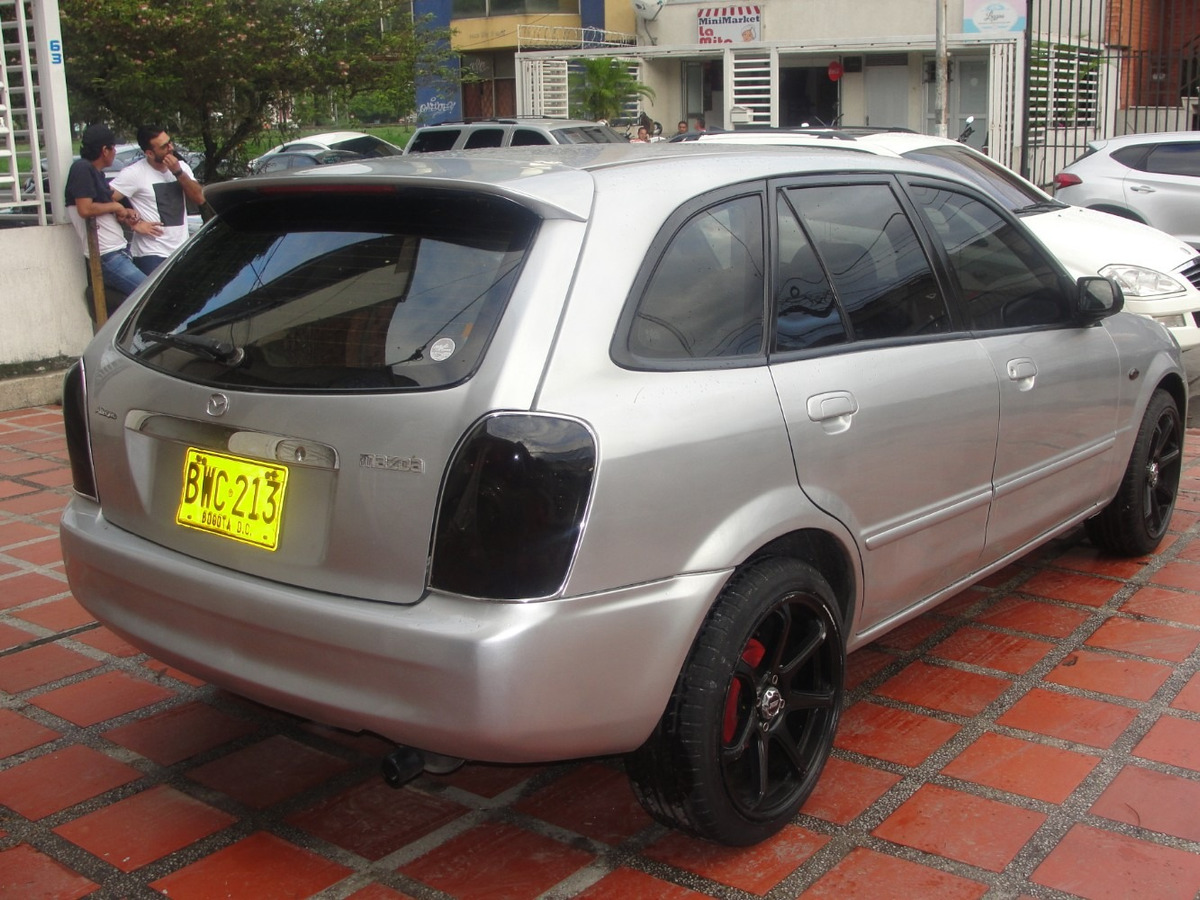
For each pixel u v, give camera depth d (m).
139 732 3.56
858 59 24.30
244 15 14.56
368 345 2.62
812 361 3.05
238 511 2.73
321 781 3.29
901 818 3.07
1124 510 4.77
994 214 4.00
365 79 15.70
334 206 2.94
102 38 14.17
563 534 2.41
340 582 2.56
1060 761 3.35
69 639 4.23
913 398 3.30
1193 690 3.78
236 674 2.71
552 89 24.27
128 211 7.95
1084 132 20.44
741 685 2.85
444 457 2.42
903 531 3.32
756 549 2.77
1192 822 3.03
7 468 6.33
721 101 25.72
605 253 2.65
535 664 2.39
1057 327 4.13
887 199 3.54
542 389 2.45
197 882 2.82
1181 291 8.05
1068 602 4.54
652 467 2.55
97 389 3.10
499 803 3.18
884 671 3.96
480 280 2.60
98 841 3.00
